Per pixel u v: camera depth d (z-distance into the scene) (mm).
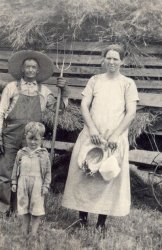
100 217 4750
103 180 4633
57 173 6512
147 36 5930
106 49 4730
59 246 4031
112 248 4148
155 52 5957
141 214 5539
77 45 6309
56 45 6406
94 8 6043
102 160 4555
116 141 4559
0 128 4961
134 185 6758
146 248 4191
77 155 4797
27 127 4406
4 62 6648
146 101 5906
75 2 6098
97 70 6223
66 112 6082
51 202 5574
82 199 4699
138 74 6043
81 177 4711
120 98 4742
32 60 4934
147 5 5930
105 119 4695
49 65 5160
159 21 5863
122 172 4641
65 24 6246
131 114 4652
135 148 5914
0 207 5062
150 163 5836
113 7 6055
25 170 4406
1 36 6492
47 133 6484
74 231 4609
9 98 5031
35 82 5086
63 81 5066
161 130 5918
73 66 6363
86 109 4766
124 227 4941
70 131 6367
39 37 6387
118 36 6023
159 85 5945
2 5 6418
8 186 5055
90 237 4367
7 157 5070
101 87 4789
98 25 6141
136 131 5793
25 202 4402
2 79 6621
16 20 6316
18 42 6285
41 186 4422
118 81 4793
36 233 4359
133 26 5957
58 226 4797
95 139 4582
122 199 4617
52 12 6219
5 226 4551
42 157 4434
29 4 6410
